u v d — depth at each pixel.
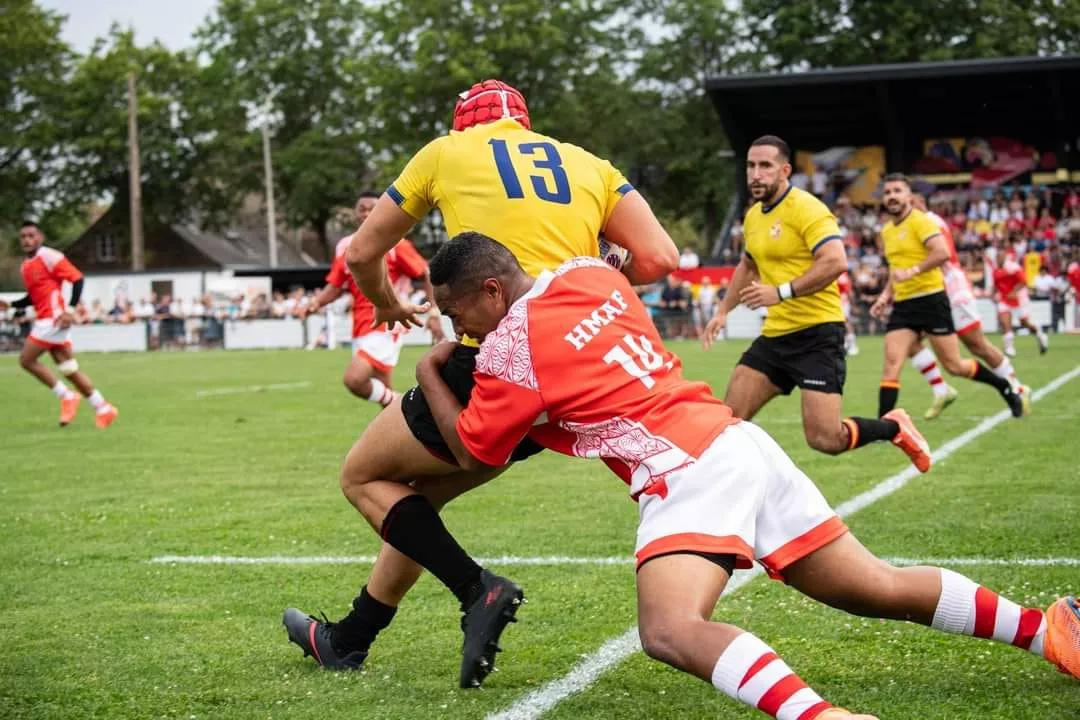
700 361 37.53
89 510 13.54
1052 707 6.30
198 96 111.81
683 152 98.81
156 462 17.72
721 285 53.56
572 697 6.77
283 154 106.00
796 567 6.10
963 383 27.92
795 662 7.27
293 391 30.98
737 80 52.78
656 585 5.45
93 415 25.92
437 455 6.92
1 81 111.31
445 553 6.88
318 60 109.94
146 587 9.74
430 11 92.44
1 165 112.06
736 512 5.58
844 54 80.12
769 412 23.06
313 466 17.00
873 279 54.31
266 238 137.62
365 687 7.08
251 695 6.97
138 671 7.47
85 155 112.00
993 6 78.94
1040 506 12.04
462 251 6.23
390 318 8.00
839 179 58.22
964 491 13.11
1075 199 55.31
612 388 5.84
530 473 15.78
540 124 92.19
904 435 11.09
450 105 93.44
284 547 11.31
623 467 5.95
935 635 7.70
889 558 9.87
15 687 7.18
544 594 9.14
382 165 99.06
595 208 7.05
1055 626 6.28
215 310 66.44
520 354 5.96
